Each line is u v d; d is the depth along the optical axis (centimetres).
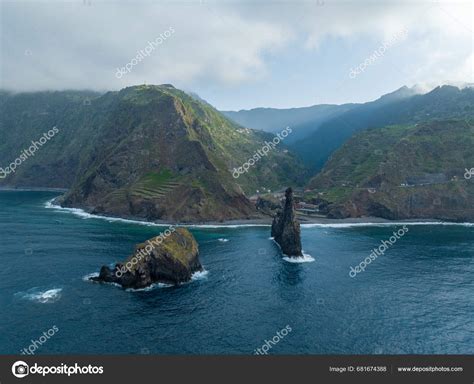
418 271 10869
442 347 6425
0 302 7962
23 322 7069
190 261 10269
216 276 10194
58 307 7775
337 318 7550
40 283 9144
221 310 7850
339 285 9569
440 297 8762
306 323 7294
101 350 6128
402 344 6519
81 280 9438
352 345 6462
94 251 12181
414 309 8044
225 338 6631
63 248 12500
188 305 8088
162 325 7088
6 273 9806
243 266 11256
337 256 12638
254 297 8631
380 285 9600
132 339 6519
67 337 6525
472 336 6844
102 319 7275
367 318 7575
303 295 8806
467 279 10119
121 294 8612
